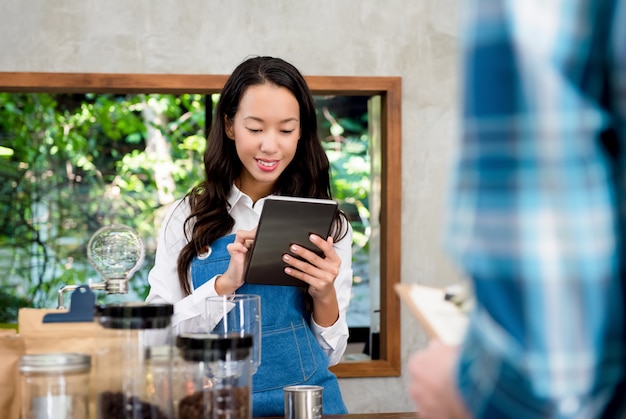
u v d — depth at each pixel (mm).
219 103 2473
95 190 5340
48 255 5262
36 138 5297
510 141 708
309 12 4004
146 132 5418
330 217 2229
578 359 705
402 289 1131
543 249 699
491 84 716
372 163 4344
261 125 2369
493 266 719
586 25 712
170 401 1507
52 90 3969
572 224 701
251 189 2543
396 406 4090
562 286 699
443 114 4098
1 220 5234
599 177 715
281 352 2354
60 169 5316
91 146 5355
